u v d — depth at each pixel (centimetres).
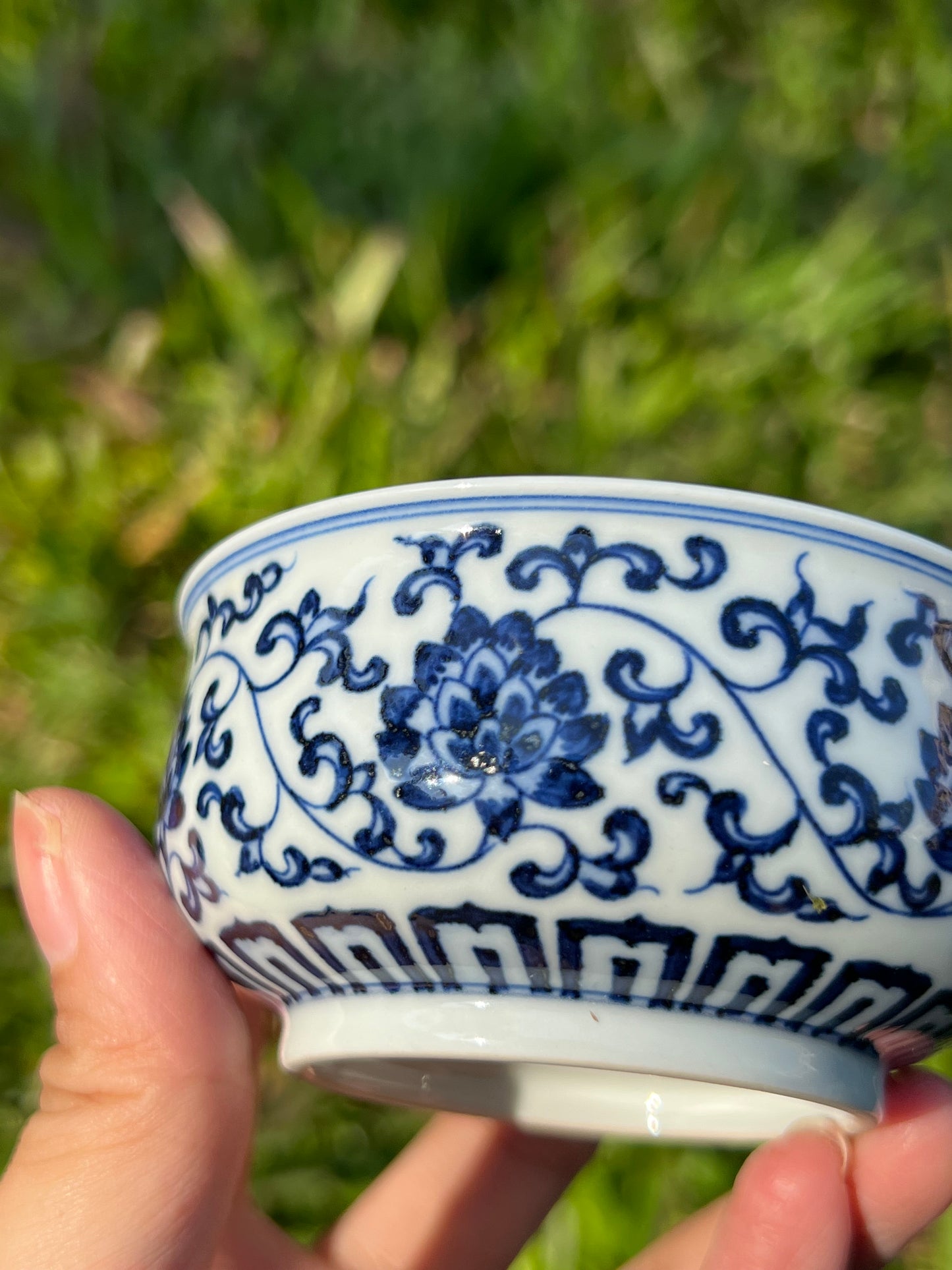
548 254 26
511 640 9
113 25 30
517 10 31
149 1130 12
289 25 31
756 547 10
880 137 30
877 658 10
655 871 9
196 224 25
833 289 25
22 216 29
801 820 9
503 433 23
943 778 10
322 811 10
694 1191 19
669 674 9
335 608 10
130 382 25
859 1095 10
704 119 28
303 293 26
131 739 21
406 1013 10
